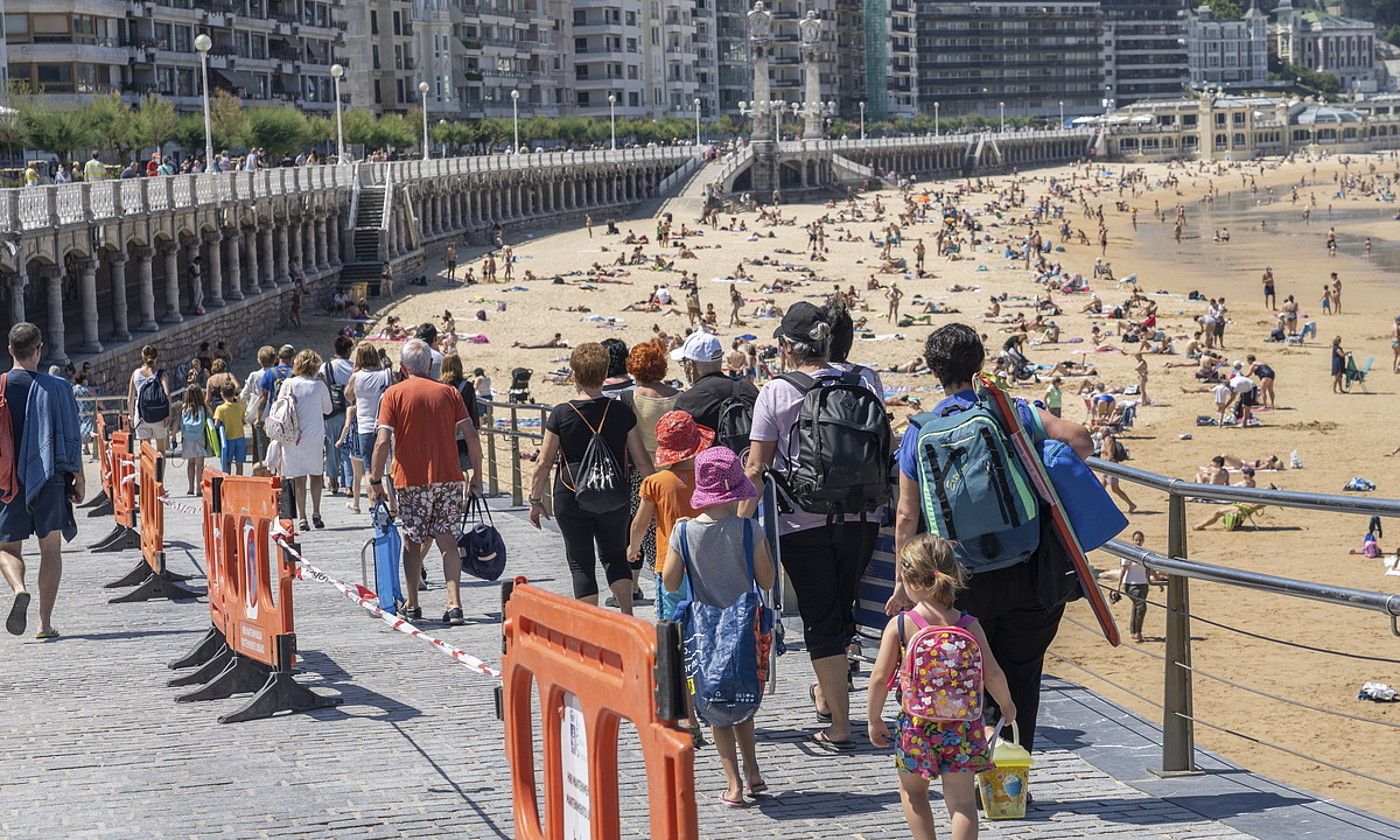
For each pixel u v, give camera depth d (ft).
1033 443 26.27
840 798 27.02
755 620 26.89
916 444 26.05
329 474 76.48
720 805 26.91
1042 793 27.07
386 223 290.56
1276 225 494.18
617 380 40.04
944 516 25.55
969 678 22.38
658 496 32.09
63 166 243.60
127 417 99.50
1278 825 24.97
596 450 37.52
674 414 32.19
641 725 16.92
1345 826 24.86
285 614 34.09
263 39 432.66
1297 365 211.00
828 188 609.01
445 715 33.47
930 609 22.75
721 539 27.07
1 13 328.90
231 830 25.75
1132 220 496.64
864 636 34.32
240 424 84.74
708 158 553.23
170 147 347.56
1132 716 31.78
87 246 167.02
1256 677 70.79
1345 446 155.84
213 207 211.82
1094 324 246.47
